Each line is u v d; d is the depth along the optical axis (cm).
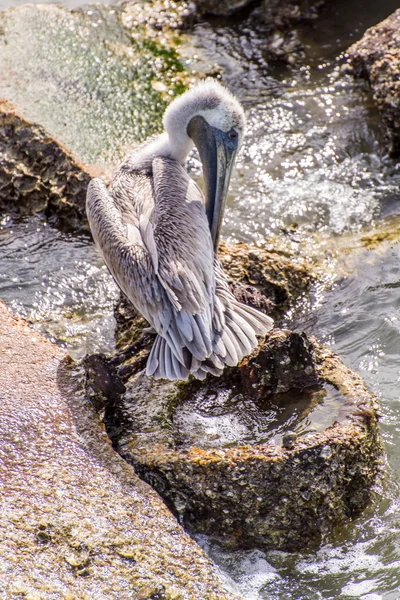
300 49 1841
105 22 1891
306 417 1007
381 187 1509
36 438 948
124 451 965
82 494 888
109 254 1059
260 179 1523
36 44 1816
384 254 1348
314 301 1277
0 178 1477
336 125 1644
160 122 1603
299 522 927
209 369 965
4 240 1428
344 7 1948
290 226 1423
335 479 931
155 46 1834
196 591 808
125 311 1248
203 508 930
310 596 877
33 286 1337
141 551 838
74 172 1441
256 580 896
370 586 884
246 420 1019
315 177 1530
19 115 1505
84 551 830
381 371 1159
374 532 938
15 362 1051
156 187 1084
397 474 998
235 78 1767
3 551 819
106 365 1030
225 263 1251
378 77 1598
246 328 1005
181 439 998
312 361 1044
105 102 1650
